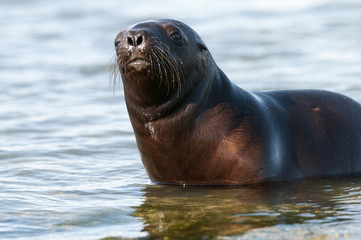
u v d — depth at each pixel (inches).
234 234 1094.4
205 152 1423.5
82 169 1656.0
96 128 2142.0
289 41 3678.6
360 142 1631.4
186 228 1142.3
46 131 2112.5
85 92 2753.4
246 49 3528.5
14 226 1183.6
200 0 5137.8
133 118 1448.1
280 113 1539.1
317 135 1563.7
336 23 4087.1
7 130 2122.3
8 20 4672.7
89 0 5329.7
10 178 1558.8
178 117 1406.3
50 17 4717.0
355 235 1075.3
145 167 1521.9
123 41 1300.4
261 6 4815.5
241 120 1435.8
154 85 1339.8
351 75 2790.4
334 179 1518.2
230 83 1494.8
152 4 5044.3
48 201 1353.3
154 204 1317.7
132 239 1093.8
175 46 1344.7
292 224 1145.4
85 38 4037.9
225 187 1437.0
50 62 3410.4
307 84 2684.5
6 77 3073.3
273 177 1444.4
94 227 1172.5
